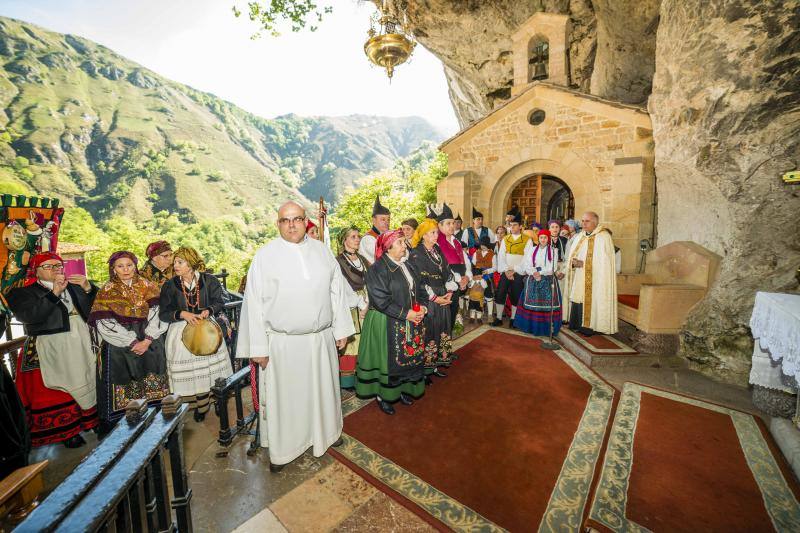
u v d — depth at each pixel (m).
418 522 2.07
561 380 3.91
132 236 63.88
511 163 8.09
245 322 2.36
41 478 2.02
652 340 4.39
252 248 106.62
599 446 2.74
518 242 5.77
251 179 159.00
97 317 2.67
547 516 2.09
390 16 5.18
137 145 139.25
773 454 2.62
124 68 186.50
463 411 3.27
